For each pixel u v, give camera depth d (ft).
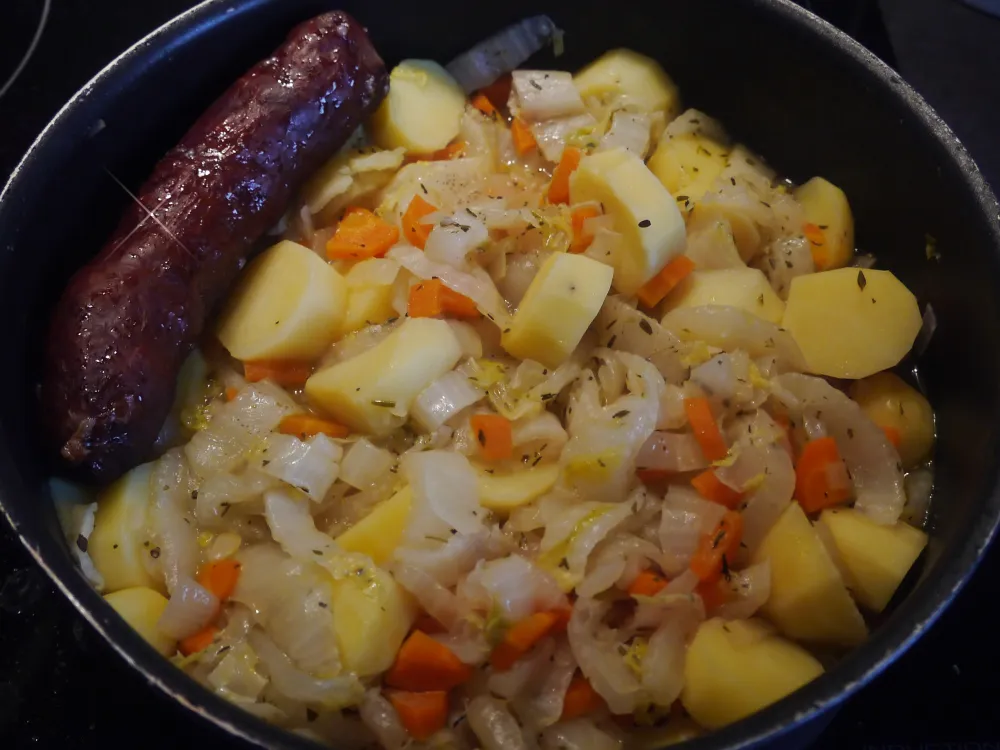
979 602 0.76
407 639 0.64
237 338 0.77
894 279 0.79
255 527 0.70
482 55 0.97
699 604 0.66
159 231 0.71
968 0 1.13
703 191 0.87
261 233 0.78
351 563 0.64
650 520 0.70
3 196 0.68
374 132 0.91
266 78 0.79
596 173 0.78
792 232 0.87
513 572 0.64
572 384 0.75
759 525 0.70
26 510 0.58
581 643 0.64
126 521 0.68
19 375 0.67
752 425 0.73
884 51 1.10
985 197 0.71
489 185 0.91
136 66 0.76
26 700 0.69
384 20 0.92
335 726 0.63
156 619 0.65
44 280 0.72
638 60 0.96
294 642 0.62
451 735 0.63
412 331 0.72
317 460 0.69
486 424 0.71
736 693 0.62
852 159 0.87
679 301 0.81
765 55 0.87
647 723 0.65
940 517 0.72
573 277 0.73
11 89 0.98
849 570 0.69
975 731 0.70
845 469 0.73
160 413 0.69
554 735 0.63
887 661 0.53
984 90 1.07
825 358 0.78
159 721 0.68
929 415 0.78
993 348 0.67
